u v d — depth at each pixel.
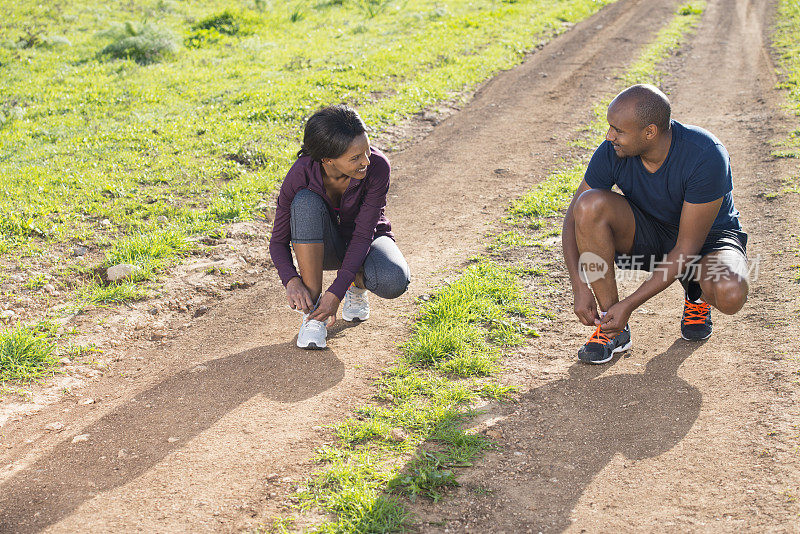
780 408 3.29
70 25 15.93
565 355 3.96
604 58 13.02
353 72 11.58
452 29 15.15
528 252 5.39
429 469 2.97
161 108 10.12
